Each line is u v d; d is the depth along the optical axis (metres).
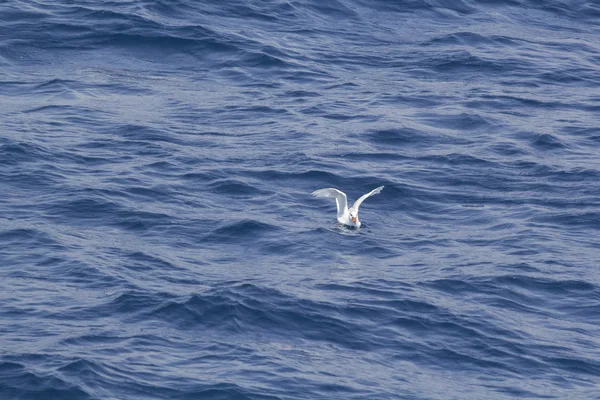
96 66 51.38
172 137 43.75
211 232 35.75
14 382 25.86
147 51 53.19
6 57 51.38
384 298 31.45
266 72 52.00
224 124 45.62
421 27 59.66
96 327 28.80
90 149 42.03
